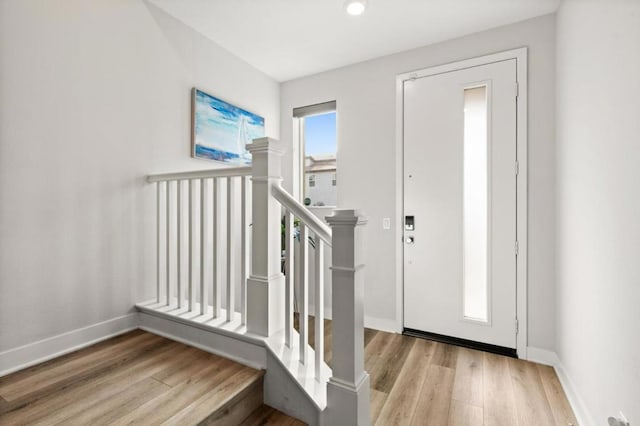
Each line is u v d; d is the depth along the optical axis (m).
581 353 1.69
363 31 2.49
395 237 2.82
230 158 2.78
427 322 2.69
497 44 2.43
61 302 1.74
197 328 1.83
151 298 2.21
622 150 1.23
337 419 1.36
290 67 3.12
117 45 1.99
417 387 1.92
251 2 2.16
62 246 1.74
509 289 2.38
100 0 1.90
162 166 2.26
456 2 2.14
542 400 1.80
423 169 2.71
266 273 1.65
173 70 2.34
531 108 2.31
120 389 1.41
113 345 1.85
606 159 1.38
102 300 1.92
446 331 2.61
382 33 2.52
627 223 1.19
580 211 1.71
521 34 2.35
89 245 1.86
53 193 1.70
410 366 2.18
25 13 1.58
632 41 1.15
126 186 2.04
